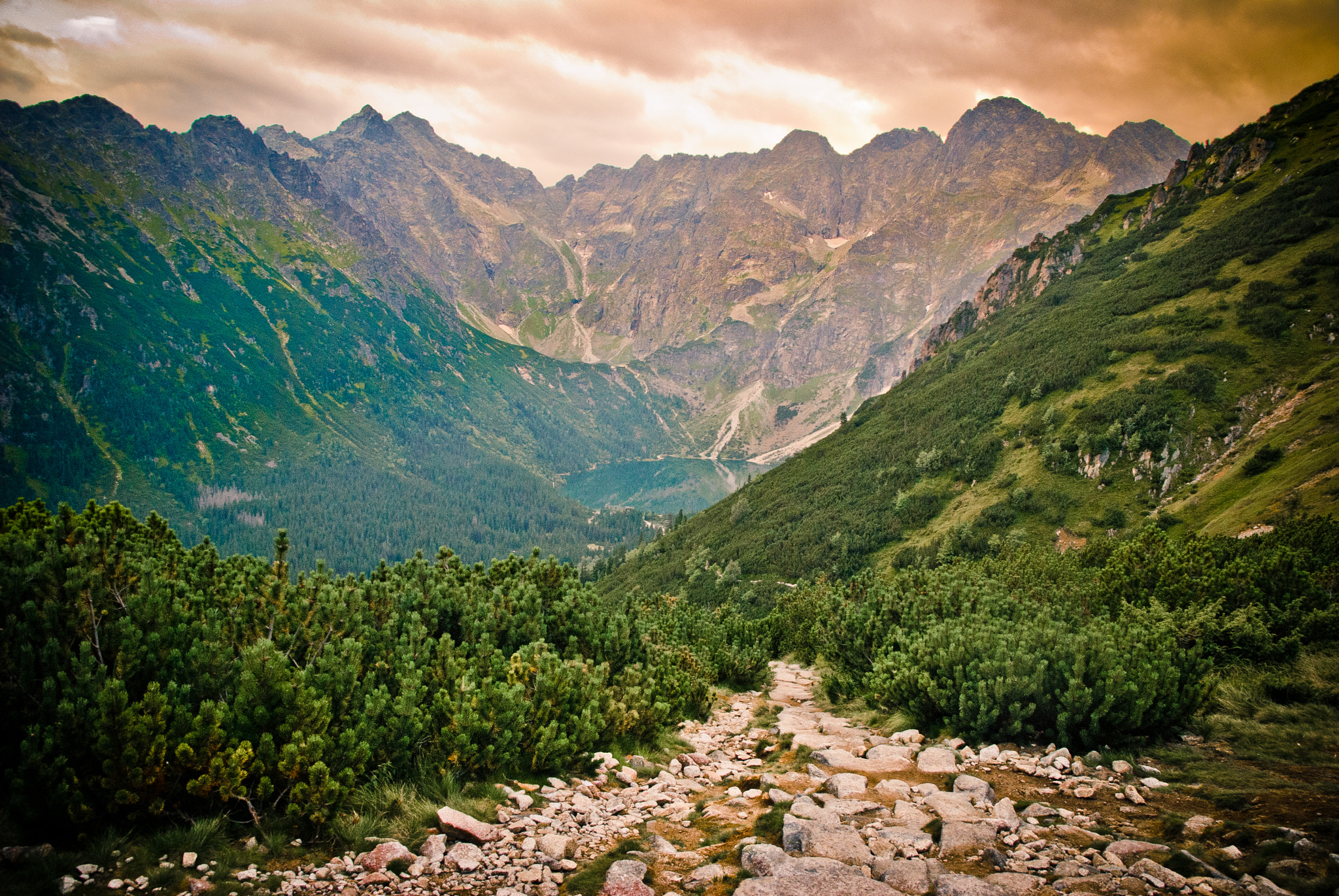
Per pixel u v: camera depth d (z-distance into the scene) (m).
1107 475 97.62
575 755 12.38
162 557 16.02
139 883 6.94
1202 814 8.53
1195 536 33.25
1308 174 148.50
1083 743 12.18
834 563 114.81
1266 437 84.50
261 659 9.26
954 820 8.80
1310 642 17.08
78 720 7.71
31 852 7.01
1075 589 23.75
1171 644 14.00
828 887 7.06
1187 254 150.38
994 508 102.62
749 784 12.07
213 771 8.06
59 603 9.27
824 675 24.72
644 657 20.44
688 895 7.30
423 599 17.11
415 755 10.74
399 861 7.84
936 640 16.33
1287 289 113.44
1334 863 6.34
